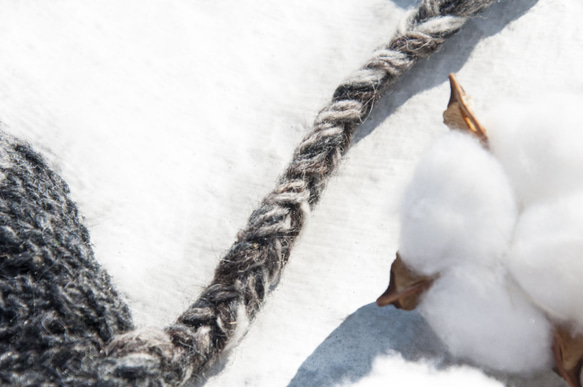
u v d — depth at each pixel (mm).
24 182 435
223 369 436
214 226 471
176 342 425
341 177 478
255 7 530
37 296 411
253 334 443
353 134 481
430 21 488
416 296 415
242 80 509
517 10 505
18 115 499
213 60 515
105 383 405
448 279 406
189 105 502
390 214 423
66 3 534
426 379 410
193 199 479
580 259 387
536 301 395
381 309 441
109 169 485
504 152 411
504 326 399
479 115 473
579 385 396
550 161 402
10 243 418
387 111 491
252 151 489
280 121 496
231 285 435
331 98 496
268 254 440
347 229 464
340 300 447
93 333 414
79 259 426
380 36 513
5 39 521
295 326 443
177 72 512
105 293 426
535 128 407
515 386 411
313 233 465
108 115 499
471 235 400
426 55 492
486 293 399
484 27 503
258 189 479
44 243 421
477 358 411
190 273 460
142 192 480
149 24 527
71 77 510
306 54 514
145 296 455
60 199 443
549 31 495
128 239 469
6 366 401
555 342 397
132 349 414
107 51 519
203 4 534
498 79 487
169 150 490
